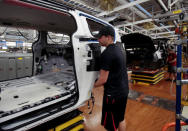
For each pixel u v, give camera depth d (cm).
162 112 272
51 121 171
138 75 549
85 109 285
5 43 923
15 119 129
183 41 108
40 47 299
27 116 138
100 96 377
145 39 463
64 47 348
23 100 155
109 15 692
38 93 180
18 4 122
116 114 153
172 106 303
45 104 151
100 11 571
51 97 162
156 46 565
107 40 152
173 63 559
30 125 125
